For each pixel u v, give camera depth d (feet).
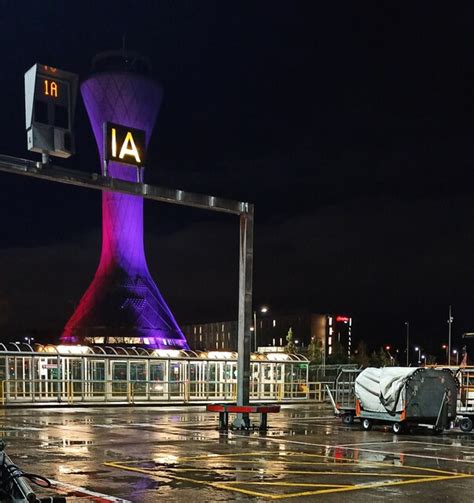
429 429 69.10
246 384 64.18
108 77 316.19
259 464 40.22
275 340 496.23
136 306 304.91
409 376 63.52
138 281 310.45
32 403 103.45
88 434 57.77
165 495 30.25
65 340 307.37
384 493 31.40
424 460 43.60
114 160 53.88
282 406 112.98
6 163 47.50
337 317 463.83
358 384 68.33
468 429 66.39
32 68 46.14
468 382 69.87
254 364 126.21
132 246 312.50
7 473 17.44
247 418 63.72
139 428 64.13
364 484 33.73
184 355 125.49
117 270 309.42
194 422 72.08
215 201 62.28
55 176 50.24
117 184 54.70
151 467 38.58
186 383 116.78
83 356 108.78
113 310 302.25
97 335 299.79
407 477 36.19
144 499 29.32
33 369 106.52
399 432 63.62
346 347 483.10
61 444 49.88
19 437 54.95
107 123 53.52
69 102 47.78
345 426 70.33
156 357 114.73
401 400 63.57
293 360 129.39
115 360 111.55
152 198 58.13
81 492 30.71
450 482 34.78
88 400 110.11
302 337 472.85
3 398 102.42
